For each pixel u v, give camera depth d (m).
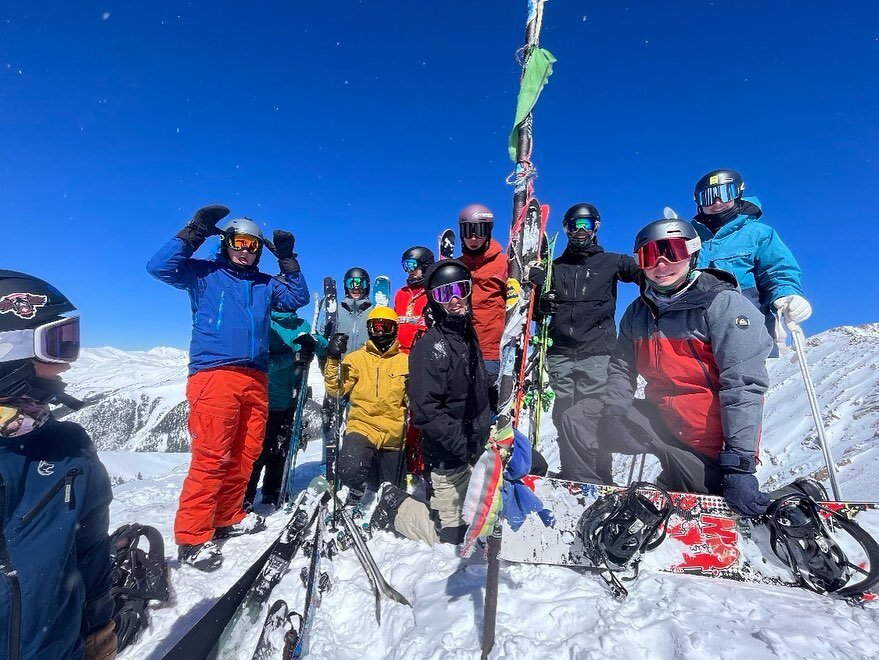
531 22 2.70
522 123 2.62
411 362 3.11
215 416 3.22
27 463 1.35
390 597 2.50
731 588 2.20
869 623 1.89
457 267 3.08
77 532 1.52
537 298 3.62
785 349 3.46
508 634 1.92
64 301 1.44
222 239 3.60
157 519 4.12
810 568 2.17
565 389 3.95
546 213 2.75
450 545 3.06
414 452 4.73
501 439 2.04
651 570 2.40
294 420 4.50
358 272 5.81
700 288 2.52
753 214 3.79
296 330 4.66
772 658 1.67
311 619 2.34
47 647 1.32
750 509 2.28
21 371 1.30
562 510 2.47
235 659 2.06
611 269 3.91
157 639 2.36
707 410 2.57
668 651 1.76
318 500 3.45
